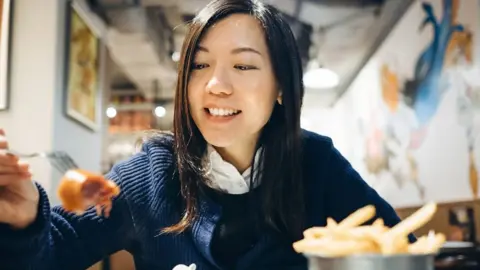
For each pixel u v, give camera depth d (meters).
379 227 0.73
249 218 1.12
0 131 0.86
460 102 3.54
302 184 1.17
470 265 2.33
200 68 1.06
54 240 1.07
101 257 1.19
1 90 3.46
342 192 1.26
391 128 5.15
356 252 0.66
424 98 4.23
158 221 1.15
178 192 1.16
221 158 1.12
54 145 3.49
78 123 4.05
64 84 3.69
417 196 4.40
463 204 3.13
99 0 4.46
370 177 6.03
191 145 1.12
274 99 1.11
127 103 8.16
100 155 4.74
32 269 0.97
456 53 3.60
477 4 3.26
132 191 1.18
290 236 1.15
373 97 5.82
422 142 4.29
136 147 1.36
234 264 1.11
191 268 0.95
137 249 1.23
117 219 1.17
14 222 0.88
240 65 1.03
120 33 5.23
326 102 8.30
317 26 5.16
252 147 1.13
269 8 1.11
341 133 7.74
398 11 4.65
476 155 3.33
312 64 5.86
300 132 1.16
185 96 1.08
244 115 1.04
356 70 6.44
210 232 1.09
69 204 0.80
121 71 6.80
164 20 4.99
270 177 1.13
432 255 0.68
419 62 4.34
